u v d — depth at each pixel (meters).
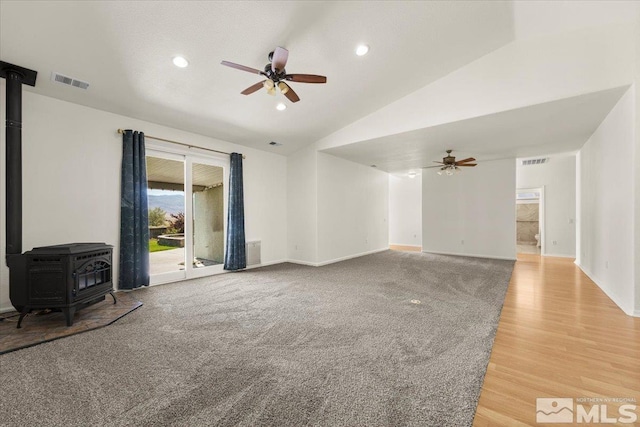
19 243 2.93
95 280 3.18
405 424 1.50
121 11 2.44
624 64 2.99
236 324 2.87
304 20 2.79
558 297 3.77
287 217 6.72
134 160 4.14
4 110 3.12
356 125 5.24
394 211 10.53
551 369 2.02
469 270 5.58
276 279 4.85
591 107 3.56
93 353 2.28
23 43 2.64
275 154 6.50
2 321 2.92
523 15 3.04
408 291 4.06
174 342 2.47
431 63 3.76
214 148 5.32
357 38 3.15
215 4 2.50
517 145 5.53
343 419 1.53
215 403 1.67
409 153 6.30
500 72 3.65
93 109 3.85
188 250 4.93
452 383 1.85
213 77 3.48
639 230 3.03
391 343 2.42
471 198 7.52
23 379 1.93
